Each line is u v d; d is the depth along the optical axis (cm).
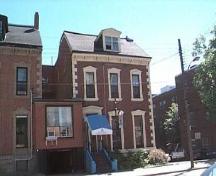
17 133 2642
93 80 3028
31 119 2669
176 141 5016
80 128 2714
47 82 3688
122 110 3091
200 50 3288
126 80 3175
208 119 3856
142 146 3125
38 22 3167
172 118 5097
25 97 2708
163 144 5459
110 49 3184
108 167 2648
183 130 4656
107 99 3047
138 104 3183
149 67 3309
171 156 3922
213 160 3253
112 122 3033
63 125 2675
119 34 3250
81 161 2762
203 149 4116
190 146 2627
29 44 2775
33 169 2602
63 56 3319
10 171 2556
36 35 2992
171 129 5084
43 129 2616
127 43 3494
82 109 2788
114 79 3131
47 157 2819
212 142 4172
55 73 3681
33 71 2766
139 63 3269
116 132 3027
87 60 3033
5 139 2595
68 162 2858
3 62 2705
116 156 2842
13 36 2877
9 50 2731
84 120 2842
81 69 2992
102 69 3080
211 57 3216
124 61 3195
